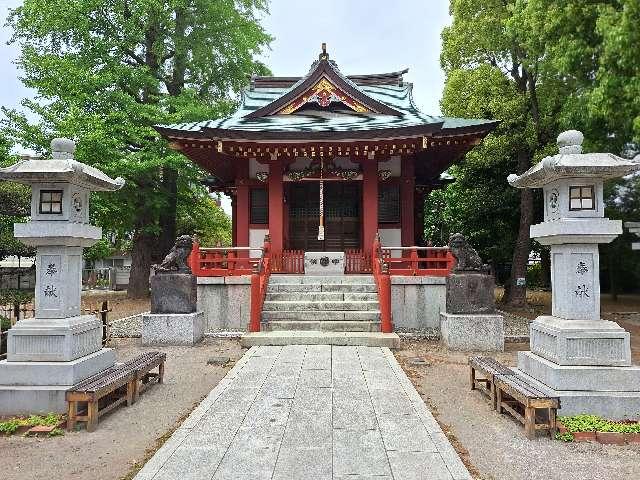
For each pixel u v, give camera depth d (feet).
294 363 35.35
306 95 66.28
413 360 37.52
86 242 27.89
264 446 20.34
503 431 22.91
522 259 72.18
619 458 19.75
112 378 24.99
